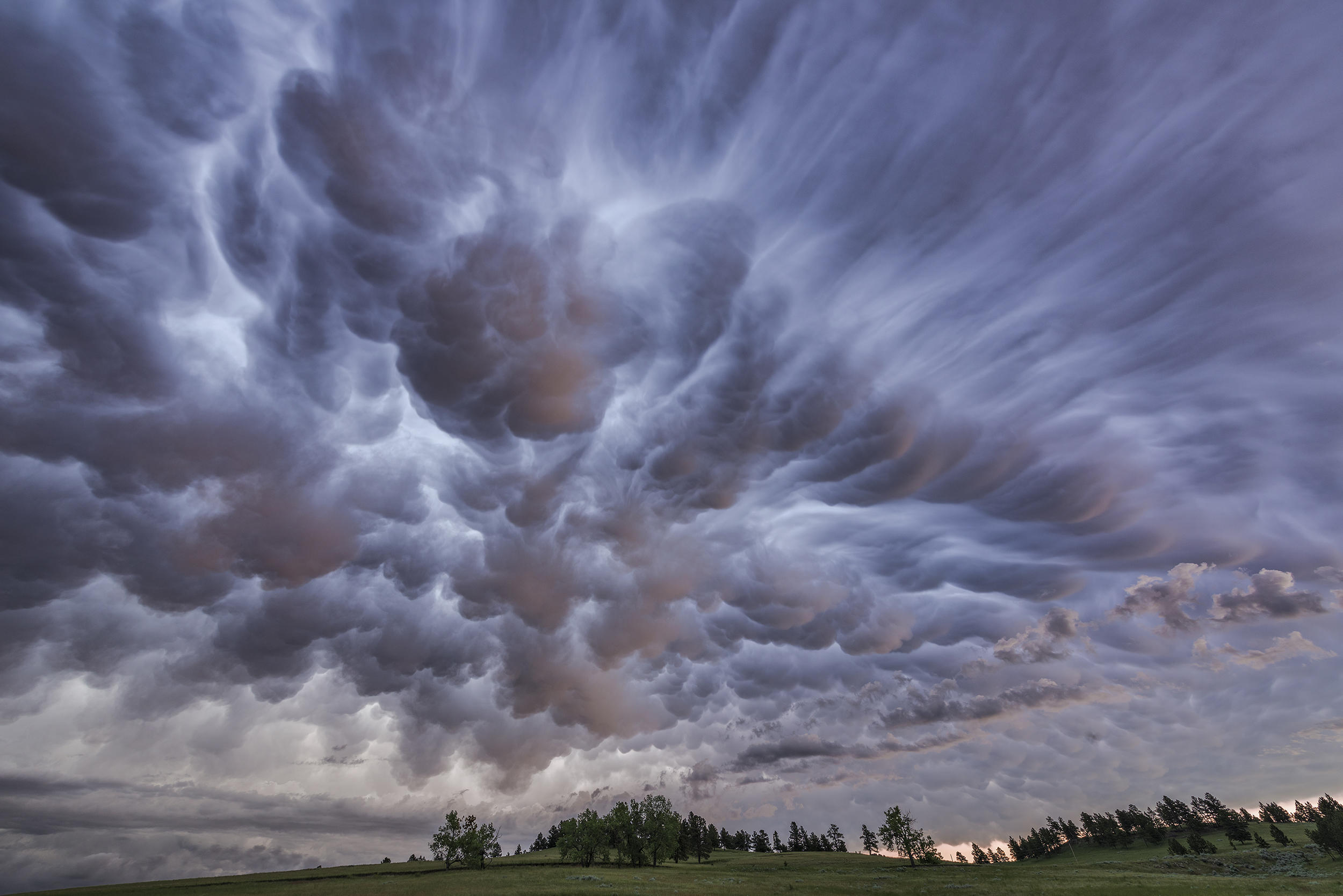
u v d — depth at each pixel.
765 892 72.06
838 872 112.50
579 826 125.69
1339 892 63.69
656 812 129.62
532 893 65.75
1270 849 145.00
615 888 71.25
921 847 133.62
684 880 87.75
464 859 122.75
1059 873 93.88
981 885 79.31
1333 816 130.25
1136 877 83.56
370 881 92.06
